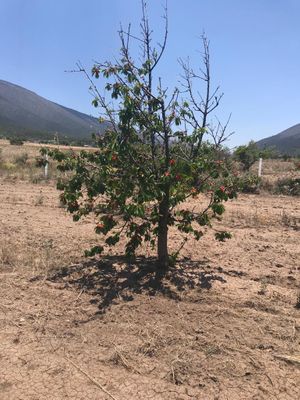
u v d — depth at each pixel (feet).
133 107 15.64
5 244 20.95
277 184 49.06
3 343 12.51
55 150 16.76
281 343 12.46
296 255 20.45
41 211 31.12
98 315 14.06
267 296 15.33
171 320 13.69
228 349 12.17
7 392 10.47
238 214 30.89
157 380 10.93
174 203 16.37
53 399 10.24
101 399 10.25
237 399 10.25
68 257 19.24
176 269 17.63
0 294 15.52
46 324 13.56
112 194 16.22
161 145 16.80
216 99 16.62
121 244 21.59
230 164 17.30
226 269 17.98
